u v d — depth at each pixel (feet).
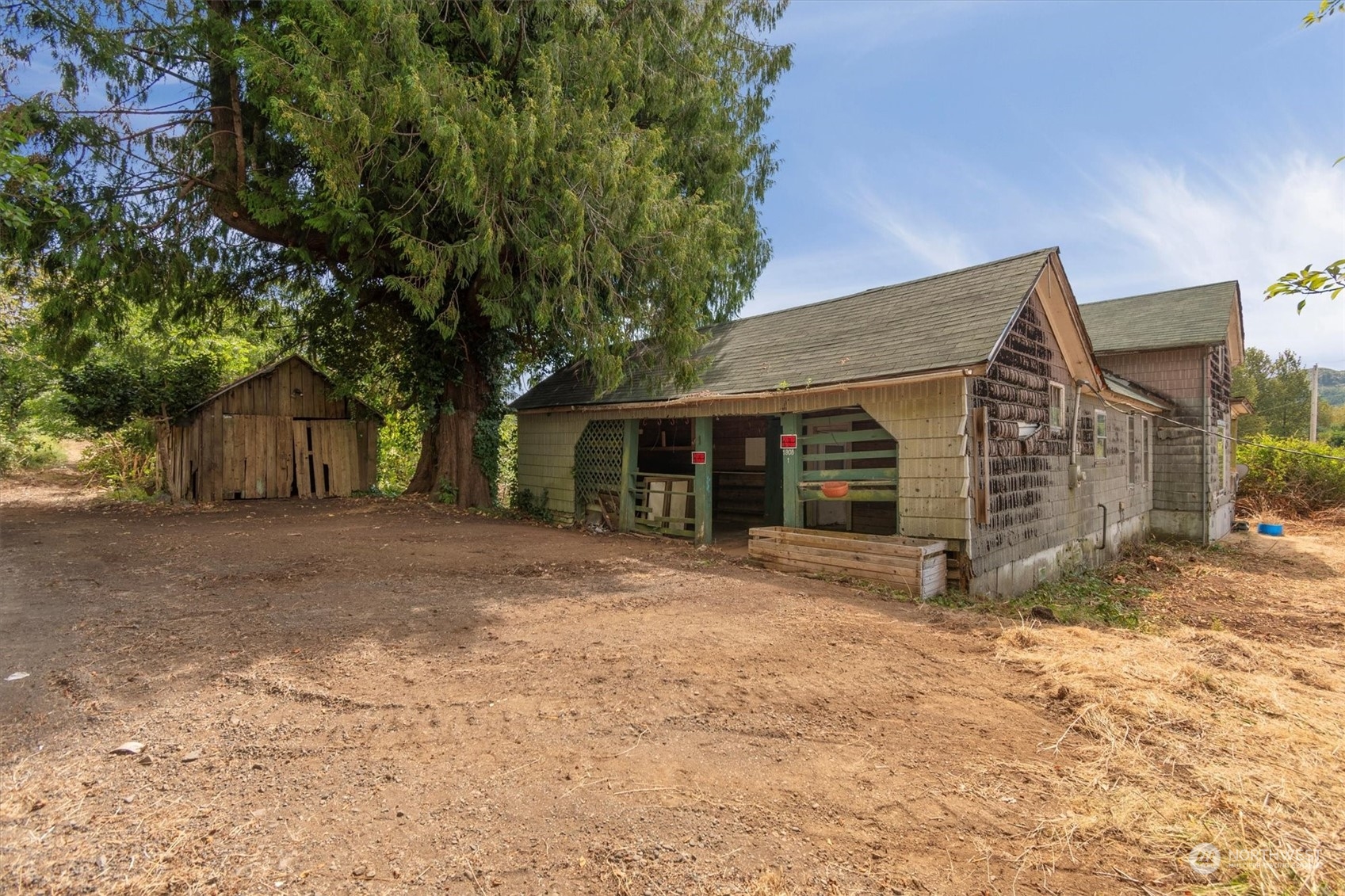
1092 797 8.77
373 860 7.30
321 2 24.77
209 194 33.68
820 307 36.73
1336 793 8.90
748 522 42.68
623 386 38.42
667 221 31.19
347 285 36.88
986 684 13.07
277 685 12.10
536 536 33.04
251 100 29.86
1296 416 125.80
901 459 25.14
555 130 28.27
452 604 18.26
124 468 50.80
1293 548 46.93
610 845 7.68
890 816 8.33
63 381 41.11
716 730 10.75
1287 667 14.51
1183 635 17.31
